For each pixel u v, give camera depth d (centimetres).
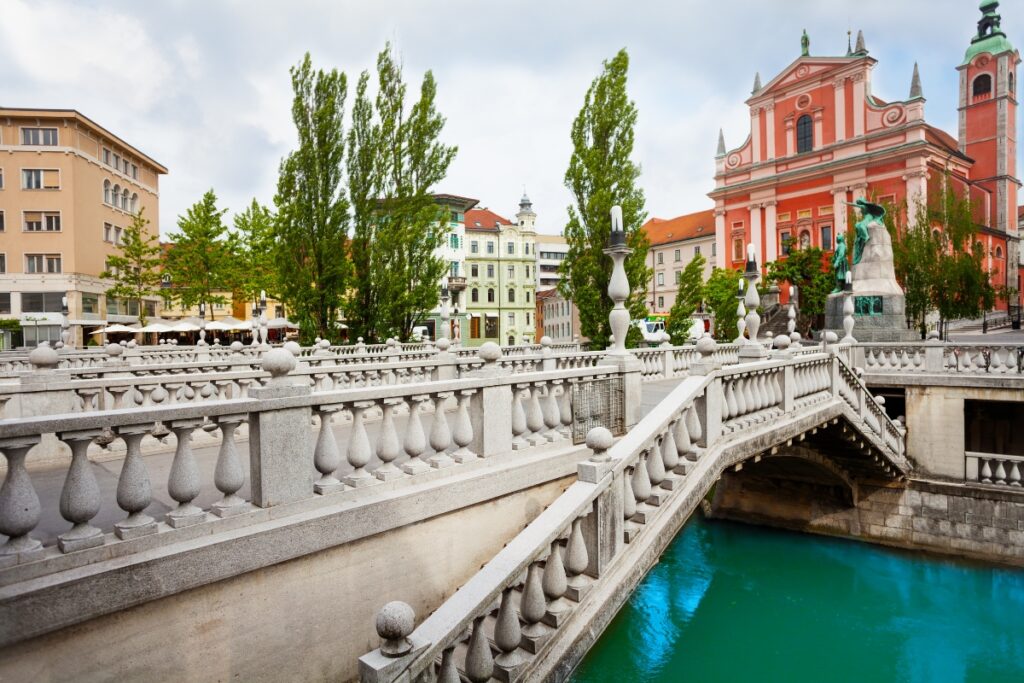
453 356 1110
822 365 1147
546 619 458
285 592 438
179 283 3503
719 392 769
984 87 6141
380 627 314
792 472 1608
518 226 7525
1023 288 6362
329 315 2455
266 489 432
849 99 4919
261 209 3541
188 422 394
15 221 4225
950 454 1508
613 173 2519
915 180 4516
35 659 330
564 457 676
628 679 924
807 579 1338
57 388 668
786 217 5294
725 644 1038
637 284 2509
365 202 2452
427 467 549
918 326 3228
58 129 4256
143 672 369
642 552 559
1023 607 1195
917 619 1145
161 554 371
